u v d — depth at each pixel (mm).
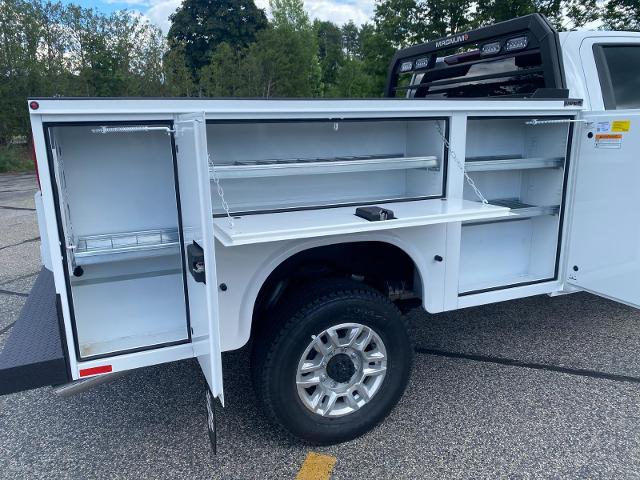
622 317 4074
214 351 1894
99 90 21297
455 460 2424
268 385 2355
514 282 3168
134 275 2303
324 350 2441
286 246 2314
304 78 32000
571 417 2750
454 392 3018
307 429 2457
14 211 9539
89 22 21125
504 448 2504
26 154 19156
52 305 2648
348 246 2699
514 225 3344
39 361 2059
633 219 2803
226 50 29250
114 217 2252
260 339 2395
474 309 4293
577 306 4324
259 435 2658
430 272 2729
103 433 2709
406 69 4832
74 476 2375
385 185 3053
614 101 3422
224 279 2238
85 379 2230
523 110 2844
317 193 2852
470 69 4316
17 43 18891
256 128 2615
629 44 3551
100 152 2170
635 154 2754
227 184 2586
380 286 2828
